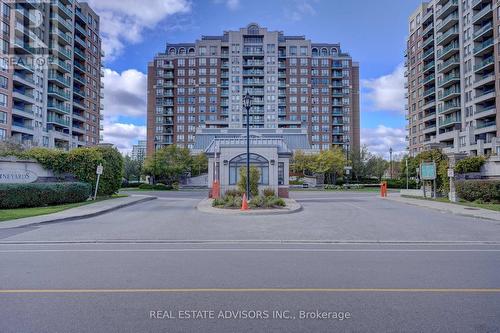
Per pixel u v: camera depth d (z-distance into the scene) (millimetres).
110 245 10539
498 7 61438
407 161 54719
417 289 5953
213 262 8047
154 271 7203
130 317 4781
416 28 90750
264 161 28531
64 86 80500
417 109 90188
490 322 4598
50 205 22344
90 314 4883
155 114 114625
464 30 70688
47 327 4469
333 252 9320
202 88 113938
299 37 121250
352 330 4371
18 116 65875
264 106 112250
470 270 7297
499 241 11227
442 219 16703
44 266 7676
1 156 23406
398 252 9336
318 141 112938
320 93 114438
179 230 13344
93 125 94938
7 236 12109
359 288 6020
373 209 21469
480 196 24062
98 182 27609
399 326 4477
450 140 75438
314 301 5379
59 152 25953
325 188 58438
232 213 18406
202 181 68188
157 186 54406
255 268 7453
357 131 115688
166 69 116375
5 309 5074
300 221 15773
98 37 98125
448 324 4527
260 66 113312
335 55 117500
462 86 70562
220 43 114750
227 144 29406
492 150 56562
